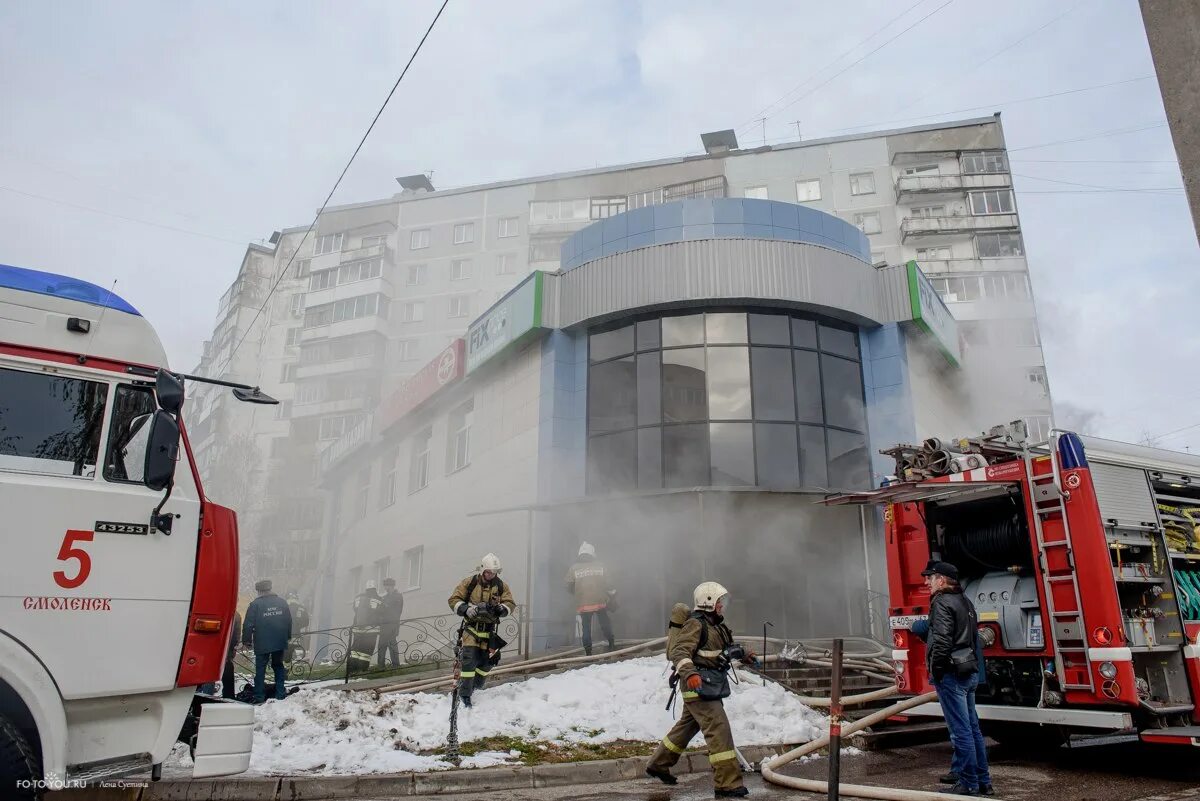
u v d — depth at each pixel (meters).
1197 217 4.36
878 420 16.34
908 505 8.77
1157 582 7.38
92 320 4.95
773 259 15.97
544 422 16.55
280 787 5.94
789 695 9.37
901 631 8.50
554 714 8.42
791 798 6.05
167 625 4.75
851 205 46.22
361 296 51.66
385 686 10.49
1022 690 7.48
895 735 8.55
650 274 16.08
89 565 4.55
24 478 4.49
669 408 15.57
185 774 6.05
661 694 8.89
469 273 51.53
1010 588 7.69
